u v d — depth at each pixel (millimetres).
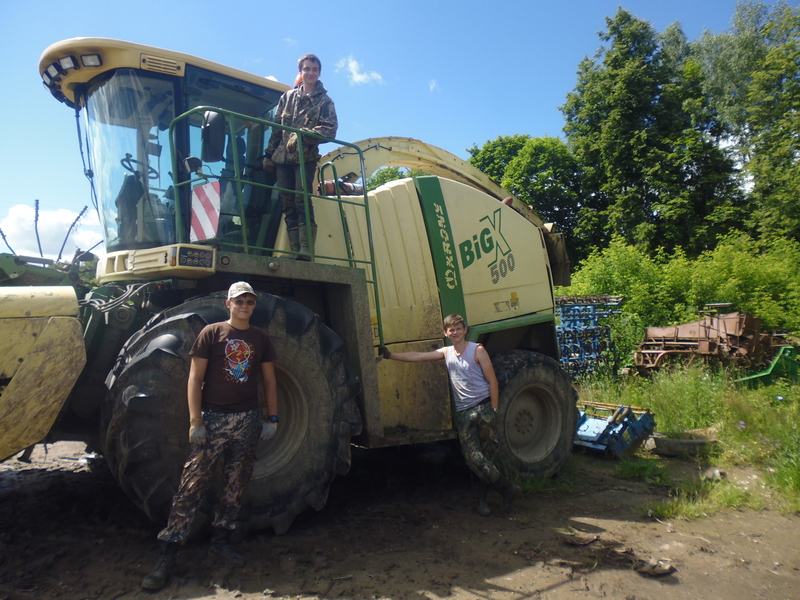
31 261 4848
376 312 4766
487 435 4398
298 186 4316
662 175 25641
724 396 8016
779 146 22328
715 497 4766
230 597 2873
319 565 3293
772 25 26234
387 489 5020
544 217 30188
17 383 3105
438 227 5305
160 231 4086
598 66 29094
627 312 14781
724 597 3090
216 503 3387
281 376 3742
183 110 4215
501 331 5934
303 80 4379
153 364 3205
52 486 4812
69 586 2971
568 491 5133
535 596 3027
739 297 14875
